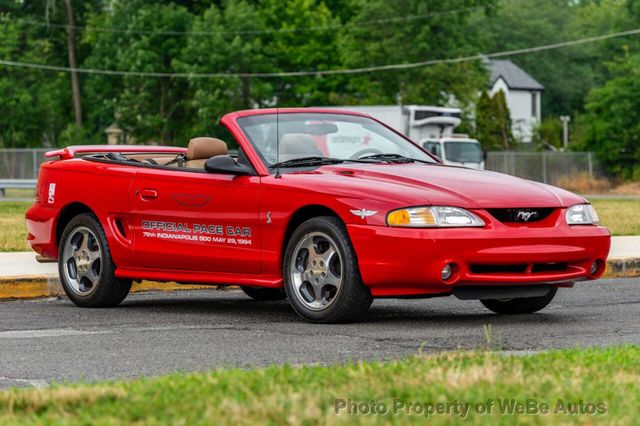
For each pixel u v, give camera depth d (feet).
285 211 40.70
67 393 23.34
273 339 35.96
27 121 345.72
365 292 39.14
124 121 309.01
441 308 45.88
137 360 31.86
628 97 249.96
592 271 40.63
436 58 301.43
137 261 45.55
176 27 308.19
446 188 39.14
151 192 44.86
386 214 38.24
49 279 52.44
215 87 297.94
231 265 42.52
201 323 40.91
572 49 479.41
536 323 40.22
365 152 44.19
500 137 302.04
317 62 319.47
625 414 21.34
